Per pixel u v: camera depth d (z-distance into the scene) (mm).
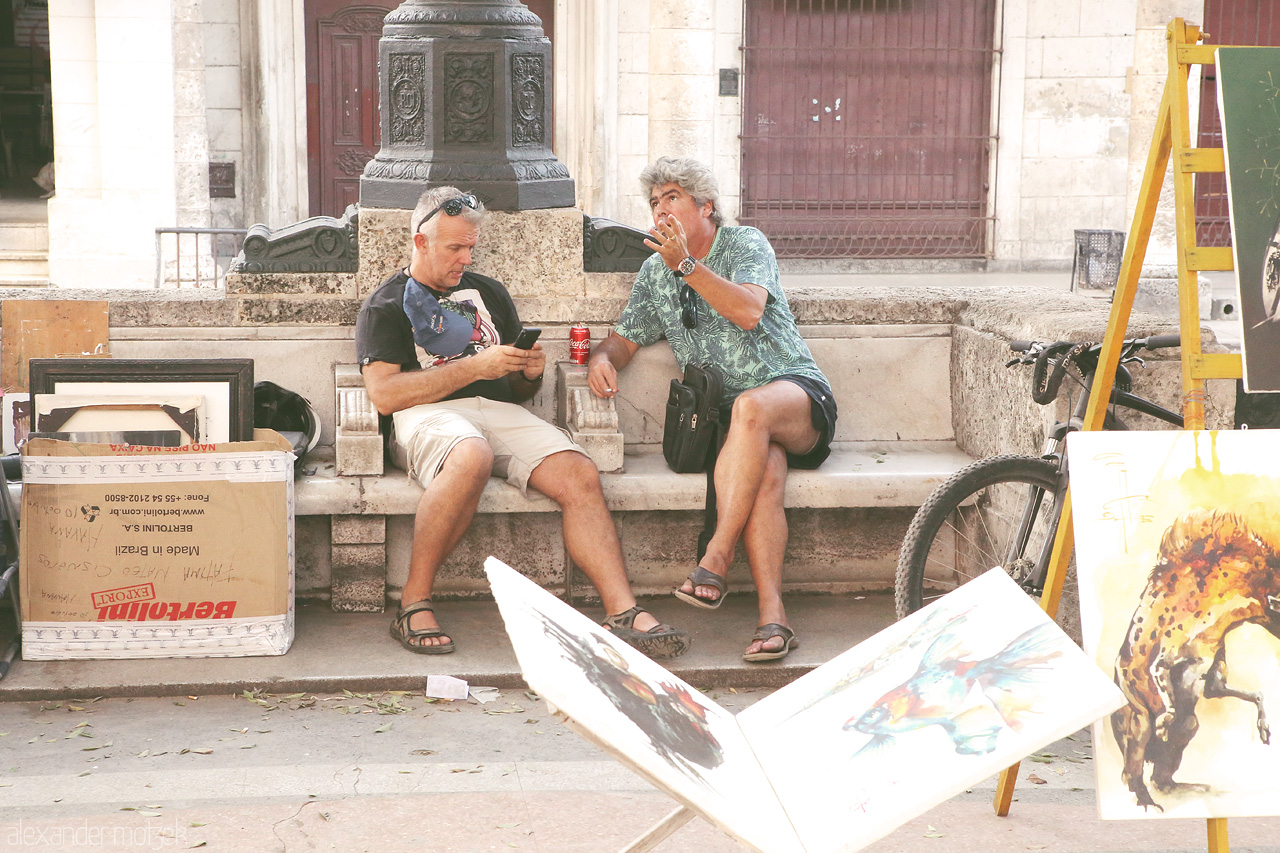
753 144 13727
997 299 4484
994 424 4164
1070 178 13945
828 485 4074
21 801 2865
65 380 3791
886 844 2738
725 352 4082
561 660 1790
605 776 3082
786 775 1927
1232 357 2363
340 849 2674
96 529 3609
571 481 3816
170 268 11047
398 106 4324
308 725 3359
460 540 4047
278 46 12562
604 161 12766
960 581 4316
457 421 3846
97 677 3531
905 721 1938
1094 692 1829
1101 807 2121
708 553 3736
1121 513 2242
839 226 13992
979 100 13859
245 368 3844
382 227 4242
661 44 11594
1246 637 2193
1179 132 2396
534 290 4363
